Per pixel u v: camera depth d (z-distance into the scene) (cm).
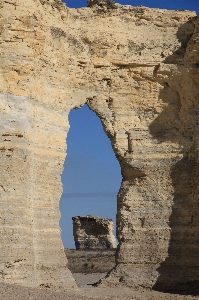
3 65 2458
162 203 2884
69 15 2830
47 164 2625
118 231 2938
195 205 2828
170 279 2797
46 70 2639
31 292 2012
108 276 2883
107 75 2894
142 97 2945
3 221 2356
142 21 2977
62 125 2722
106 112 2917
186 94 2922
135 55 2920
